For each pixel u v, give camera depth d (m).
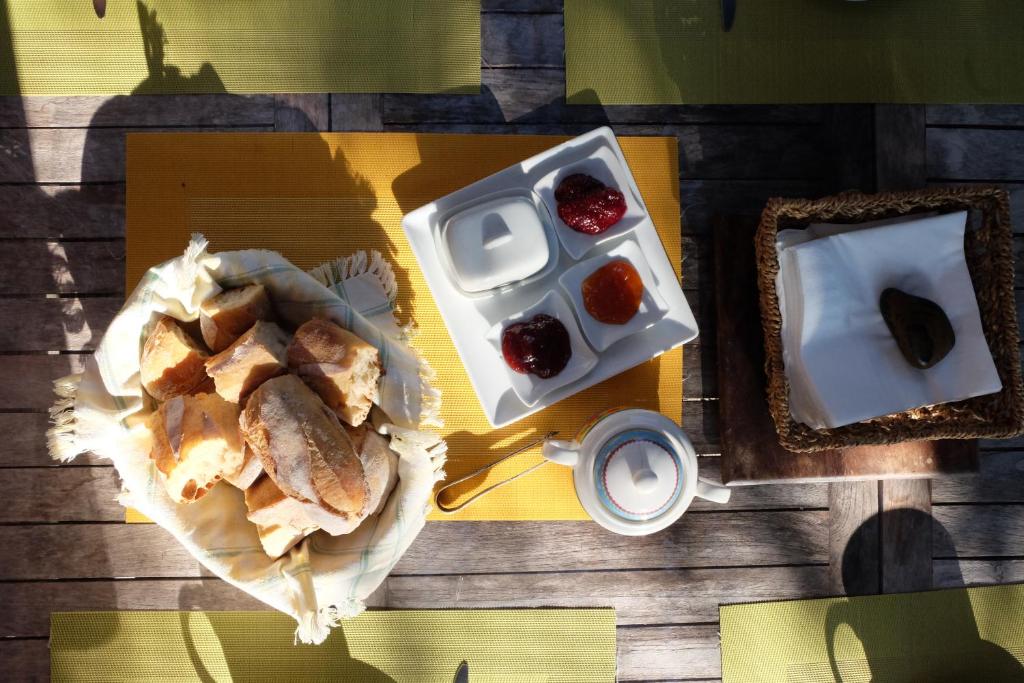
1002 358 1.07
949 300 1.06
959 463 1.18
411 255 1.18
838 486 1.24
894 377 1.05
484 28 1.21
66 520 1.20
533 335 1.01
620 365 1.05
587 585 1.22
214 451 0.88
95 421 0.94
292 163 1.18
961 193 1.05
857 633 1.23
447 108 1.21
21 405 1.20
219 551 0.94
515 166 1.05
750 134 1.22
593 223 1.03
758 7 1.22
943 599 1.24
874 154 1.23
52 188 1.20
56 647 1.19
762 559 1.24
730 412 1.16
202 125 1.19
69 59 1.19
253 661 1.21
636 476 0.94
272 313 0.98
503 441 1.19
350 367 0.90
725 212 1.22
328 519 0.87
